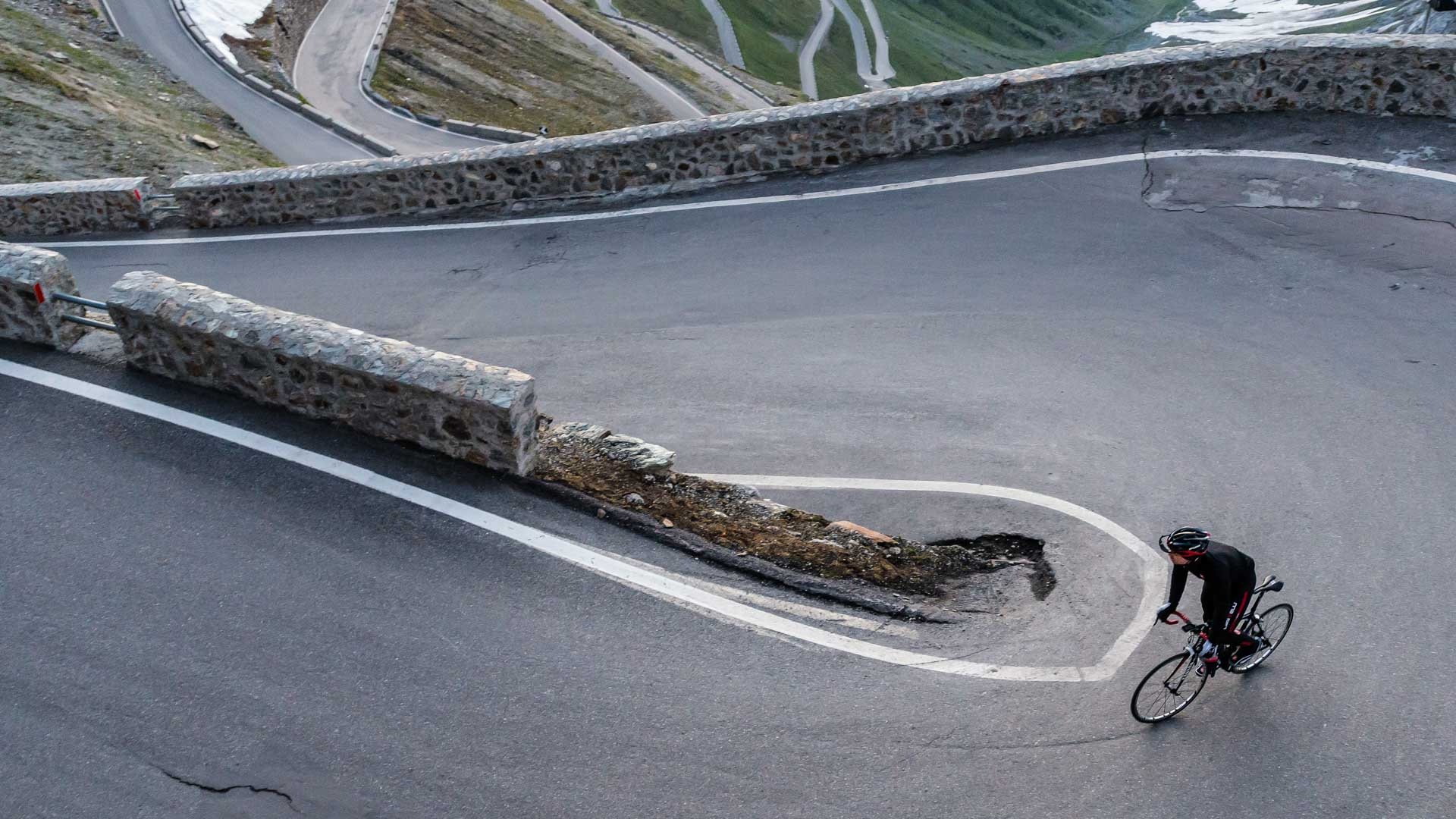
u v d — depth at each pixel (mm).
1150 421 8898
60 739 5879
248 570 7078
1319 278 10539
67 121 25453
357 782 5621
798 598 6934
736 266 12367
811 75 150250
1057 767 5676
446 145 48500
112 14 53500
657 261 12781
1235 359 9594
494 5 79562
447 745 5832
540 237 13898
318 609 6762
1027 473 8406
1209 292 10602
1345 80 12656
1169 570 7191
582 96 72750
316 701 6105
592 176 14641
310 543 7309
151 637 6555
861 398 9719
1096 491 8094
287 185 15695
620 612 6766
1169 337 10023
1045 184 12672
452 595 6883
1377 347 9492
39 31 39562
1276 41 12898
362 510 7613
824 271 11938
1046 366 9844
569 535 7406
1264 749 5781
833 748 5797
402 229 14898
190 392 8914
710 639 6559
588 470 8125
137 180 16719
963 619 6797
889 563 7312
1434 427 8453
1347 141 12328
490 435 7824
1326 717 5980
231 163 28391
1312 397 8969
